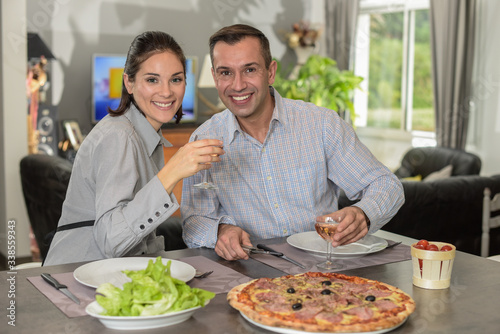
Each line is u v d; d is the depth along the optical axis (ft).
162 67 5.56
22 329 3.63
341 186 6.88
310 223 6.73
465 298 4.25
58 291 4.35
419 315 3.89
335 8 23.77
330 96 21.62
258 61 6.25
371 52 23.66
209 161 5.01
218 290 4.42
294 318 3.51
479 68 19.21
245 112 6.39
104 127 5.44
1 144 15.71
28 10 19.94
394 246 5.81
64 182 12.04
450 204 11.15
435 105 19.76
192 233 6.11
